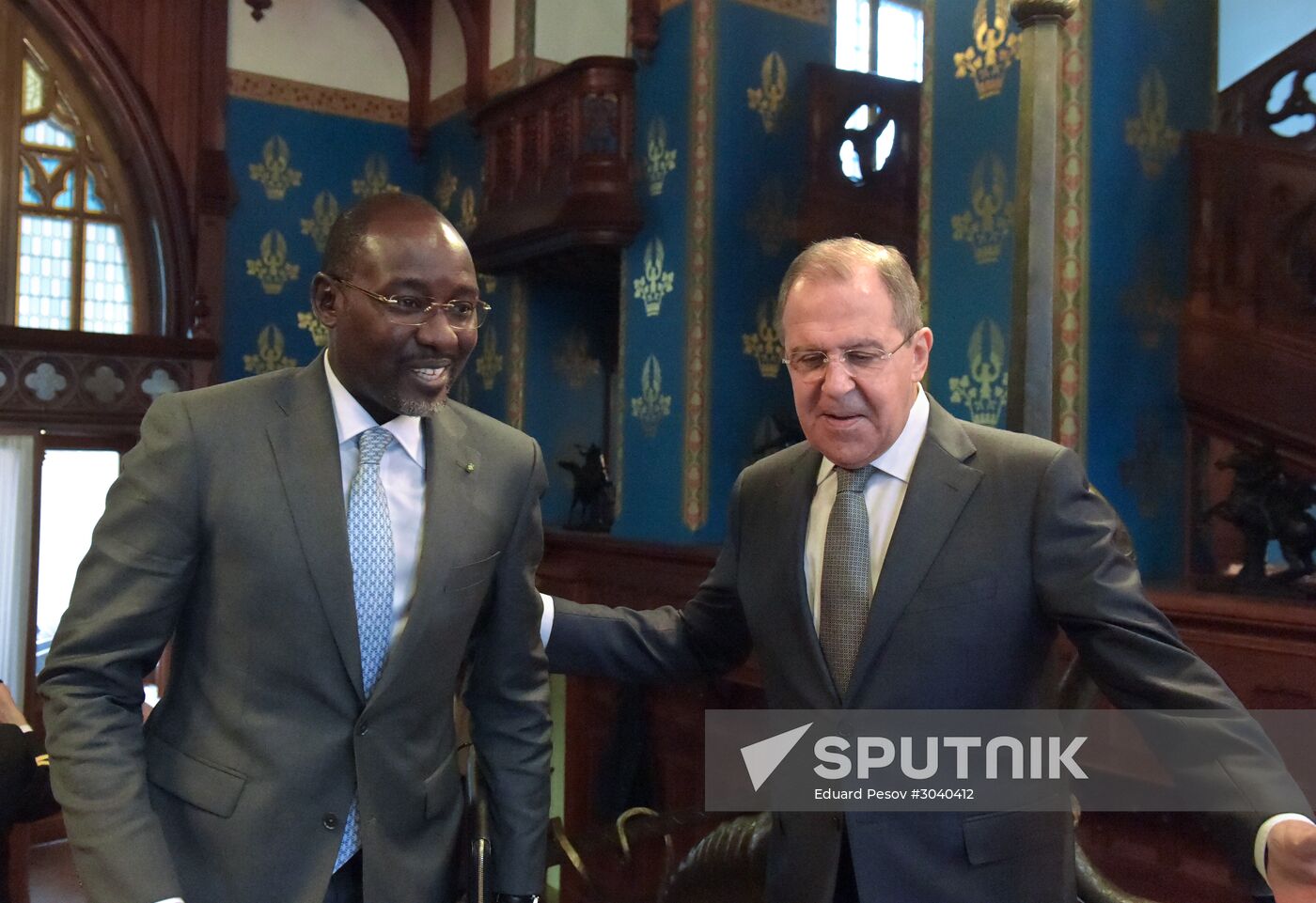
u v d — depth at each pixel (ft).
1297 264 11.96
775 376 18.33
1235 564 12.55
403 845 4.82
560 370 23.59
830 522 5.32
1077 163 11.75
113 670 4.46
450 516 4.92
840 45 21.59
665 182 18.42
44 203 23.30
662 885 6.91
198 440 4.69
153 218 24.31
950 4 12.88
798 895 5.16
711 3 17.66
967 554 4.97
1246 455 10.88
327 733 4.70
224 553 4.66
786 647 5.32
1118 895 5.90
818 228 18.02
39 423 22.43
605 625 6.35
